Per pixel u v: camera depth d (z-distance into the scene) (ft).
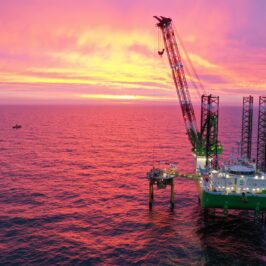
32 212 227.20
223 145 536.83
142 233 196.24
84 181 318.45
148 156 465.47
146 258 167.02
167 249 176.65
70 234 193.06
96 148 543.39
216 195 206.18
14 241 182.09
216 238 190.70
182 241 186.19
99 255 169.07
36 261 161.79
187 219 218.59
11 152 478.18
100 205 246.06
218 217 222.48
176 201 255.09
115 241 185.26
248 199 203.00
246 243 185.16
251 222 215.10
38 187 290.76
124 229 201.87
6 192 271.90
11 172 347.15
